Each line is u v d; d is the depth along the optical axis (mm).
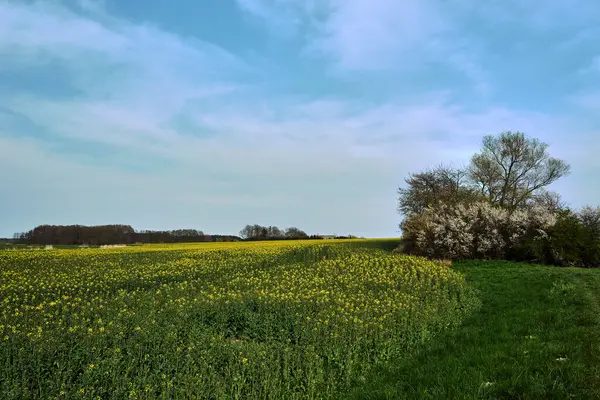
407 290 18547
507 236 33125
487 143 53219
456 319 14414
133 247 51938
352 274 23094
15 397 8078
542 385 7793
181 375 8938
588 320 12125
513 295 17578
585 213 31250
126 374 8703
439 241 33625
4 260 30250
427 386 8562
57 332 11016
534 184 52000
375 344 11562
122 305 15586
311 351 10414
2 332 11008
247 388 8828
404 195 55969
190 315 13844
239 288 19078
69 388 8570
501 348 10320
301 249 41906
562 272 21766
